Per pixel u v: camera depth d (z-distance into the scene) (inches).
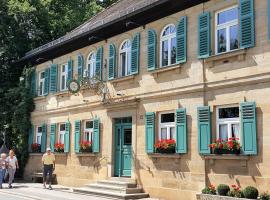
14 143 1053.8
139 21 728.3
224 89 578.6
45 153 880.9
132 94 733.3
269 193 507.5
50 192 751.1
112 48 784.3
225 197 522.3
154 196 664.4
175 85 651.5
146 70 708.0
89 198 658.2
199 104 609.6
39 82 1027.3
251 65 546.9
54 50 947.3
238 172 546.0
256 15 548.4
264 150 520.7
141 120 707.4
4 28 1045.8
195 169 603.2
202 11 623.2
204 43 608.4
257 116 533.3
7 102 1050.7
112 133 768.9
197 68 619.5
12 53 1072.2
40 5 1091.3
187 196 610.5
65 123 902.4
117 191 682.8
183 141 624.1
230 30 587.2
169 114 666.2
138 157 704.4
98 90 813.2
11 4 1037.2
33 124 1019.3
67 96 909.2
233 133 566.3
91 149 812.0
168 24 681.6
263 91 530.3
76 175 849.5
